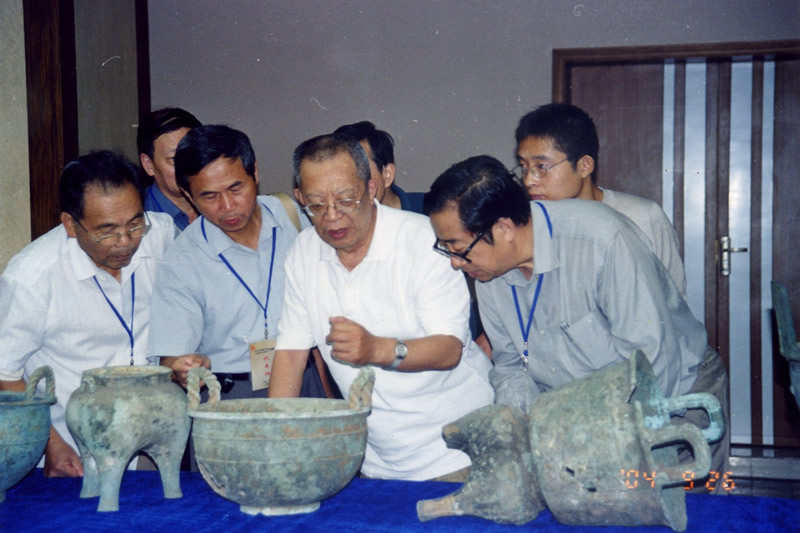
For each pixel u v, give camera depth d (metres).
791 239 4.59
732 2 4.40
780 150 4.58
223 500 1.61
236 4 4.75
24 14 3.33
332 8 4.68
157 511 1.55
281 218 2.24
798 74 4.52
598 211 1.83
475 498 1.44
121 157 1.88
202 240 2.12
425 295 1.81
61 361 2.08
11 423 1.58
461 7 4.58
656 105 4.65
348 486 1.67
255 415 1.42
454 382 1.92
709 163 4.64
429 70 4.62
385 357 1.64
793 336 1.72
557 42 4.52
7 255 3.31
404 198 2.89
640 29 4.47
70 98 3.51
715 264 4.68
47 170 3.39
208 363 1.82
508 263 1.78
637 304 1.73
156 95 4.83
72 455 2.01
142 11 4.71
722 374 2.01
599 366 1.85
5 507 1.59
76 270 2.00
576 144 2.34
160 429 1.60
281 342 1.97
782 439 4.65
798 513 1.44
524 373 1.98
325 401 1.64
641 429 1.31
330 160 1.69
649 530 1.39
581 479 1.35
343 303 1.88
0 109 3.26
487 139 4.58
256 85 4.76
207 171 1.93
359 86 4.68
